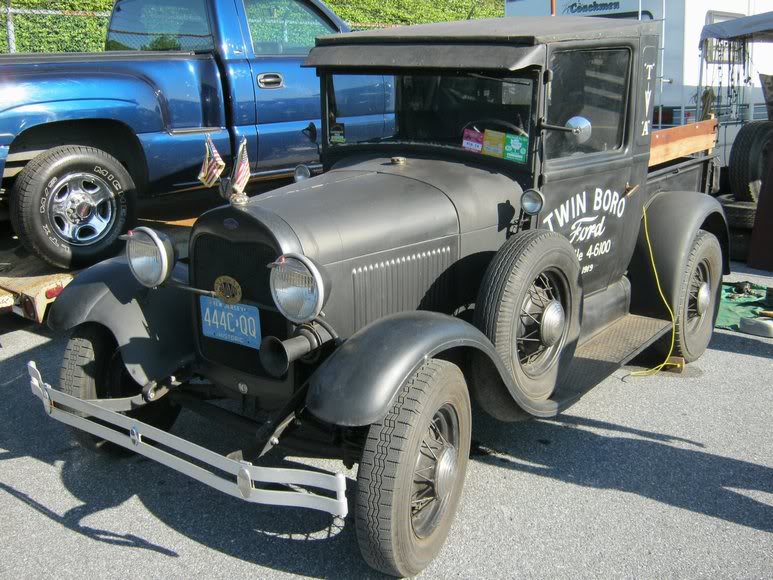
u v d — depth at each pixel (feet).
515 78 11.54
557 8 34.37
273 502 8.61
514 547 10.18
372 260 10.36
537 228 12.06
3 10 39.01
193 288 10.57
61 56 16.52
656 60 14.02
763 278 22.71
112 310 11.08
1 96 15.48
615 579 9.53
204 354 11.03
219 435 13.21
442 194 11.36
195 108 18.49
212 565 9.90
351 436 9.87
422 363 9.23
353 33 13.23
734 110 33.65
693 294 15.57
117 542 10.39
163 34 20.16
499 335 10.69
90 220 16.48
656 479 11.82
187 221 19.04
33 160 15.64
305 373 10.17
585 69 12.26
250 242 9.82
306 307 8.98
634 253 15.17
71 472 12.17
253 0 19.22
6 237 19.63
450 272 11.45
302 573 9.75
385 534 8.75
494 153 12.01
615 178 13.55
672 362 15.83
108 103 16.87
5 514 11.02
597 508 11.06
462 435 10.01
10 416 14.02
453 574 9.64
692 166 17.21
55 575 9.70
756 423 13.61
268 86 19.53
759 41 32.14
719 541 10.28
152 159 17.87
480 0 61.31
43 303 15.49
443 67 11.64
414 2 57.98
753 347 17.26
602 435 13.21
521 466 12.19
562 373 12.10
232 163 19.31
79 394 11.28
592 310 13.89
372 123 13.09
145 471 12.20
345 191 11.00
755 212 23.47
